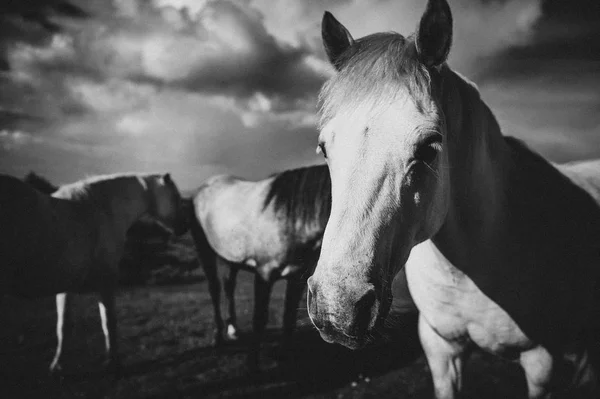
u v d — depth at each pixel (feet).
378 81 2.86
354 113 2.86
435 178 3.02
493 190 3.84
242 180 13.30
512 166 4.33
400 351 11.69
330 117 3.06
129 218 12.25
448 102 3.40
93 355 11.82
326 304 2.52
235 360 11.41
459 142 3.58
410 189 2.82
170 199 14.47
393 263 2.91
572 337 4.25
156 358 11.63
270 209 10.57
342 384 9.75
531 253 4.00
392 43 3.10
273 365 10.89
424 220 3.12
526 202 4.14
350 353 11.59
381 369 10.58
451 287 4.19
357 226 2.67
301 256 10.42
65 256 9.32
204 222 12.67
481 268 3.94
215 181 13.52
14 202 8.26
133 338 13.44
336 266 2.57
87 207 10.55
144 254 29.40
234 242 11.17
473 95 3.80
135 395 9.23
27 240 8.43
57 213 9.48
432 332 4.83
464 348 4.66
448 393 4.75
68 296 10.54
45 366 10.85
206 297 20.63
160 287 24.36
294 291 10.85
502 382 9.46
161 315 16.60
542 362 4.18
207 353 12.03
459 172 3.63
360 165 2.74
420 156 2.76
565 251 4.05
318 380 9.98
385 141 2.74
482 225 3.78
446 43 3.01
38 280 8.89
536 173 4.39
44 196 9.44
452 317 4.38
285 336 11.14
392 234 2.82
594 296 4.13
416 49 3.06
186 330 14.43
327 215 10.13
